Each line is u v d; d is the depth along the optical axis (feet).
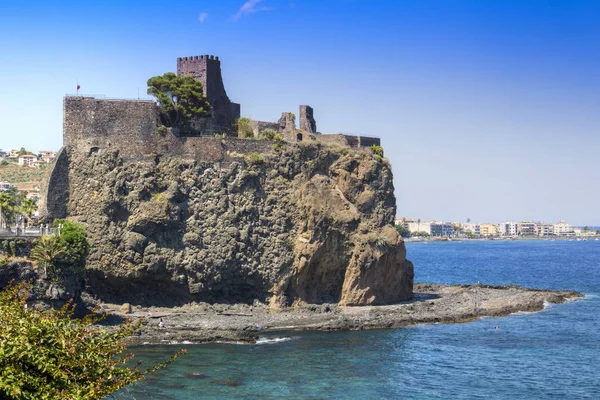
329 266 460.96
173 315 400.06
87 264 401.49
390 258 479.41
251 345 332.60
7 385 123.95
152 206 410.11
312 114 535.60
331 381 272.92
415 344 342.64
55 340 134.51
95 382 131.34
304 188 457.27
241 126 487.20
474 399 255.50
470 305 467.93
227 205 433.89
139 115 422.00
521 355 323.16
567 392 265.34
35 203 476.54
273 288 439.63
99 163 410.72
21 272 342.85
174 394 249.34
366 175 490.90
